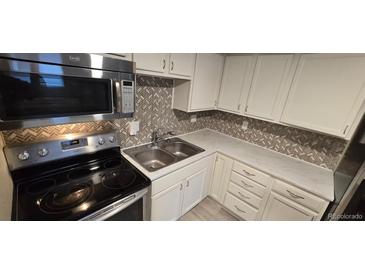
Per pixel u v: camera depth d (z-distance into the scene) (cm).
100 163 140
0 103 71
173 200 160
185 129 236
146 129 184
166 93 190
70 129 126
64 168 124
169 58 142
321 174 155
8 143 102
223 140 227
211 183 214
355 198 96
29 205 92
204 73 184
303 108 147
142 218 130
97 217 95
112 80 102
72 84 89
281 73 156
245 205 184
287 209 151
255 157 182
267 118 174
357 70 117
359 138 109
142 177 126
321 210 129
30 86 77
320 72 133
